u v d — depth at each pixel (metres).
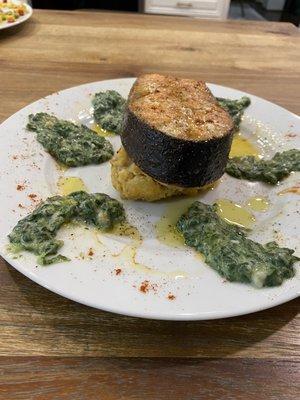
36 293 0.18
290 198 0.24
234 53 0.42
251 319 0.18
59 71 0.36
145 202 0.24
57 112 0.29
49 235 0.19
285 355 0.17
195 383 0.16
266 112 0.31
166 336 0.17
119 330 0.17
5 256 0.18
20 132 0.27
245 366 0.16
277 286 0.17
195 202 0.23
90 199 0.22
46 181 0.24
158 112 0.23
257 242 0.21
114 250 0.20
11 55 0.38
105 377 0.16
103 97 0.31
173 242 0.21
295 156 0.27
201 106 0.24
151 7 0.68
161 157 0.22
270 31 0.48
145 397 0.15
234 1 1.10
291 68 0.40
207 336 0.17
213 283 0.18
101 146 0.27
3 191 0.22
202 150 0.22
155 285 0.18
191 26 0.47
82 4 0.67
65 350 0.16
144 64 0.39
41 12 0.47
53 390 0.15
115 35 0.43
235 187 0.26
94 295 0.17
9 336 0.17
